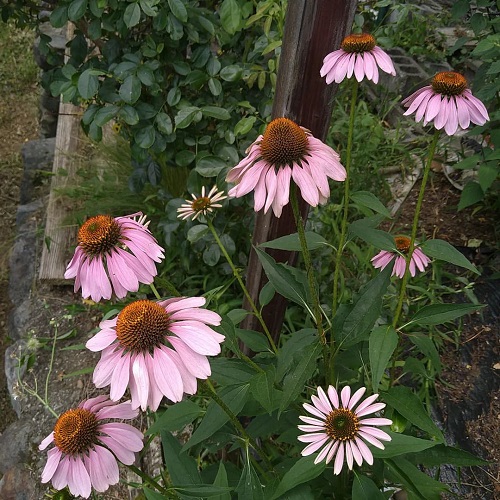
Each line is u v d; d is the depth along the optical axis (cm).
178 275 101
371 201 54
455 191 115
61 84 100
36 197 145
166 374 36
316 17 54
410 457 55
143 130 93
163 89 97
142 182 100
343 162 109
